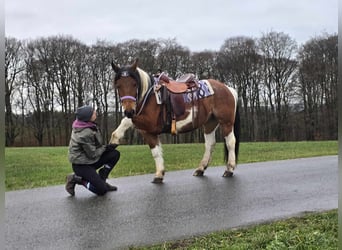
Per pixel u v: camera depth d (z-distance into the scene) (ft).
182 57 146.61
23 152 53.83
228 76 151.12
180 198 21.24
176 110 24.72
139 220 17.43
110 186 23.02
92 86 139.23
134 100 22.31
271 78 149.48
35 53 135.74
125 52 140.46
